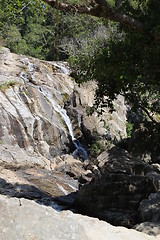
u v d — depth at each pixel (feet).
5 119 47.06
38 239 8.44
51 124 52.44
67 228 9.02
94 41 56.03
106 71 25.58
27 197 28.71
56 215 9.66
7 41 107.96
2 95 50.65
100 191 23.16
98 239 9.62
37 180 36.24
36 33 120.37
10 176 34.86
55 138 52.13
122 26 27.27
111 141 55.72
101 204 22.80
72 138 56.44
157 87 31.63
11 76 60.64
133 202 22.18
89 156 52.80
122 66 24.26
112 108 32.24
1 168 36.50
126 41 25.23
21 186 31.76
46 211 9.70
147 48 23.41
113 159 27.81
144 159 42.68
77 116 58.65
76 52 68.64
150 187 22.77
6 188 30.30
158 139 42.70
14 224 8.65
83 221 10.43
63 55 98.32
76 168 44.52
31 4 31.83
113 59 24.73
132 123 68.80
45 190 33.04
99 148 52.47
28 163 41.11
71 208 25.80
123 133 62.08
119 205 22.34
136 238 10.87
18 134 47.57
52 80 67.97
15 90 53.57
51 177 39.06
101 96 32.12
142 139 43.96
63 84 69.10
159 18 22.43
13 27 108.88
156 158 42.11
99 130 56.75
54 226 8.93
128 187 22.71
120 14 22.77
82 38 73.92
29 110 52.01
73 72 72.38
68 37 78.28
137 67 24.20
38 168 42.19
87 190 23.90
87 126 56.90
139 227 14.66
